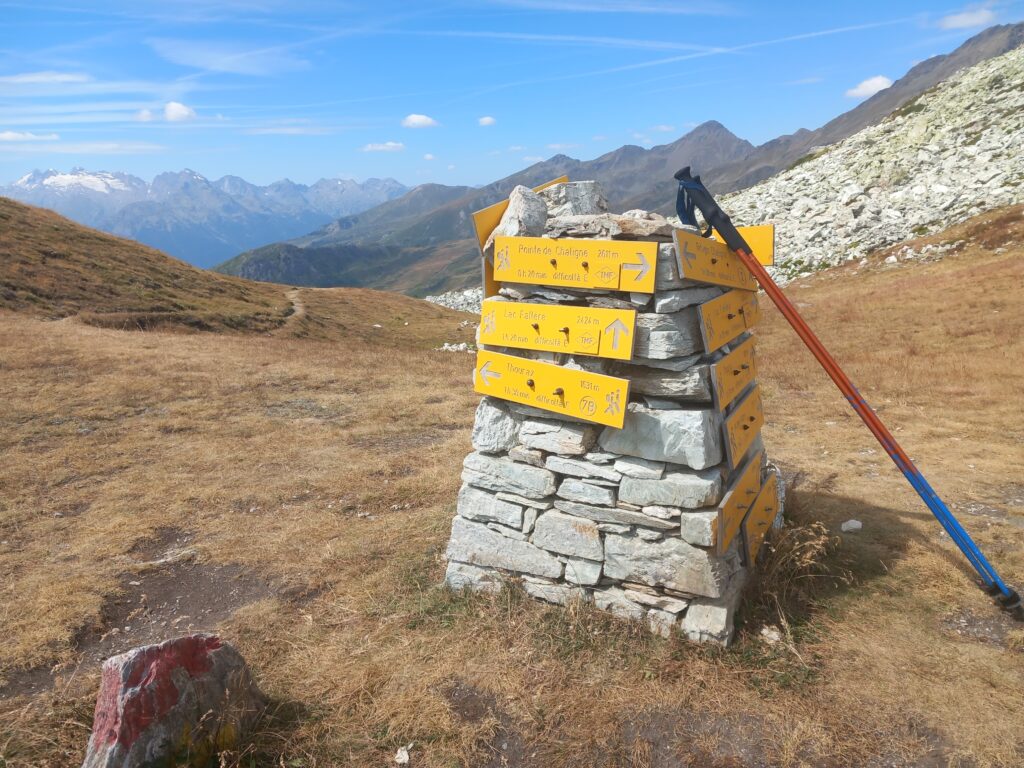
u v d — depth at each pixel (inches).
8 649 63.5
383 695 56.6
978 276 334.3
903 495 95.3
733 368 67.8
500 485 67.9
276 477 108.4
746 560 68.5
